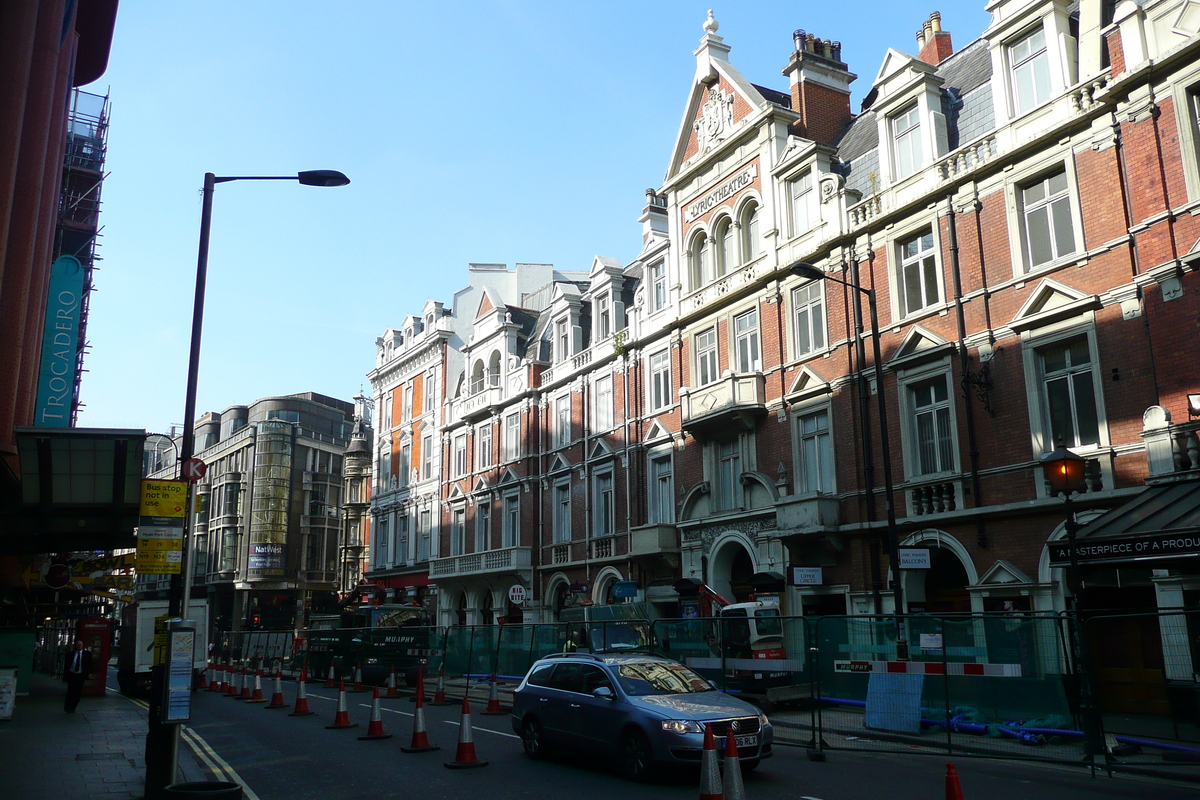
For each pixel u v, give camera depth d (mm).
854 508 22484
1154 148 17156
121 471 18953
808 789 10508
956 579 21234
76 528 20094
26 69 18250
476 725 17422
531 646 22094
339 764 12969
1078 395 18328
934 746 13328
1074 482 13297
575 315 36562
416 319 51125
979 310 20234
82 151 39688
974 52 23688
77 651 22031
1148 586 16578
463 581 40938
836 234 23734
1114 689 13914
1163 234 16797
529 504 37344
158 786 10234
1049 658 12836
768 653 17859
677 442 29125
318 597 71812
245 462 73188
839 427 23266
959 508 19922
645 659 12914
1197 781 10570
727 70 28641
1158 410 16297
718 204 28766
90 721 19719
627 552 31172
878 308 22703
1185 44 16625
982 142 20672
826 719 15258
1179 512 14164
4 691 19750
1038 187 19672
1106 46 18609
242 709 21562
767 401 25766
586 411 34656
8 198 17625
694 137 30422
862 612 21766
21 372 22484
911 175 22219
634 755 11336
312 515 72938
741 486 26266
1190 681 12047
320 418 78562
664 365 30750
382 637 28109
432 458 46688
